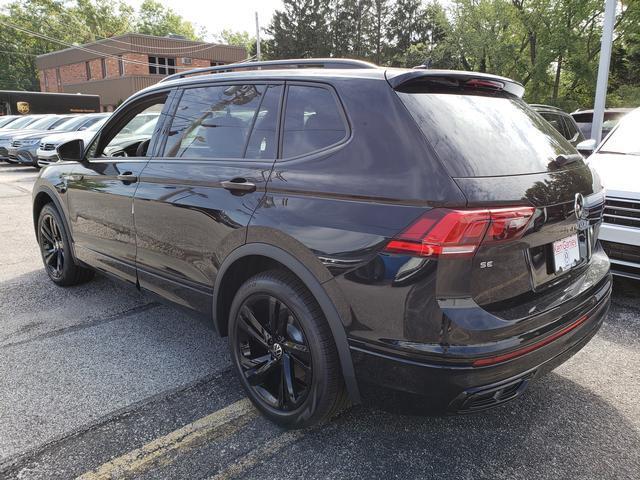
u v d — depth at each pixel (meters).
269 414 2.54
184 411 2.69
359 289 2.05
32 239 6.50
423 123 2.05
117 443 2.42
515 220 1.94
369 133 2.14
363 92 2.25
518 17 27.83
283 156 2.46
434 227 1.85
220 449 2.39
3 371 3.09
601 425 2.58
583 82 29.31
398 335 1.98
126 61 38.00
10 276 4.94
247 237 2.47
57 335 3.60
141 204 3.18
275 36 45.62
